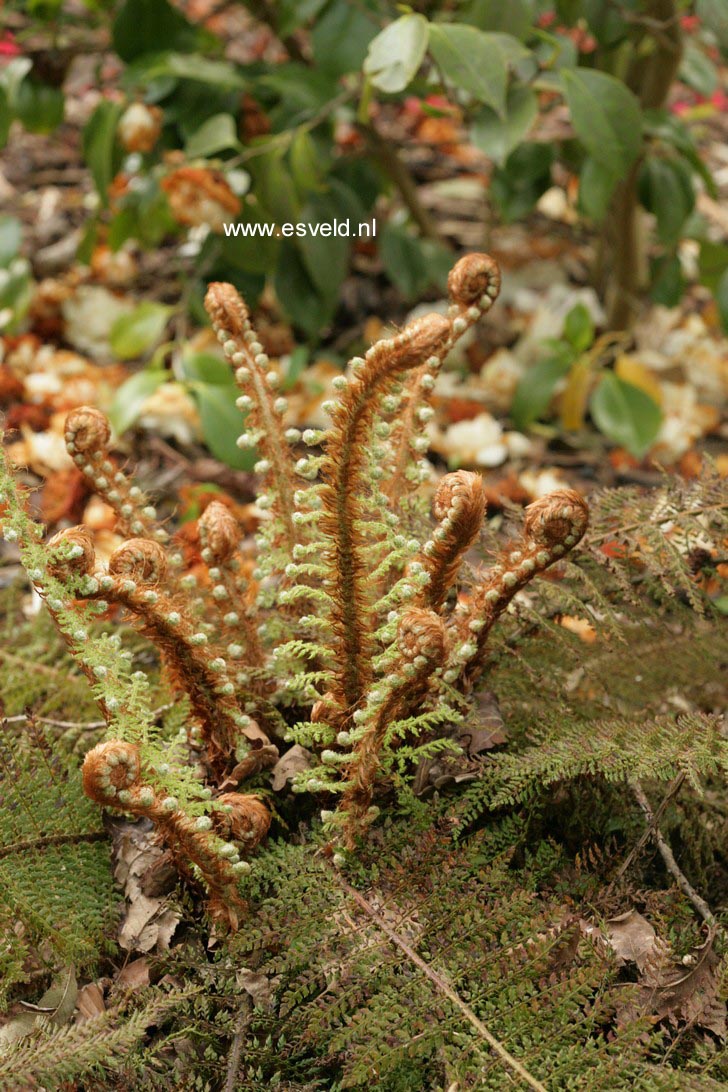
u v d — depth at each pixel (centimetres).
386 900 126
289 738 129
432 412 133
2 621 162
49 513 180
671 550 136
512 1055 120
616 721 132
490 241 222
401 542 126
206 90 187
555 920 125
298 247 191
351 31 175
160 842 129
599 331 218
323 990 126
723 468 192
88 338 221
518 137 162
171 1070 125
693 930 127
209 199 184
